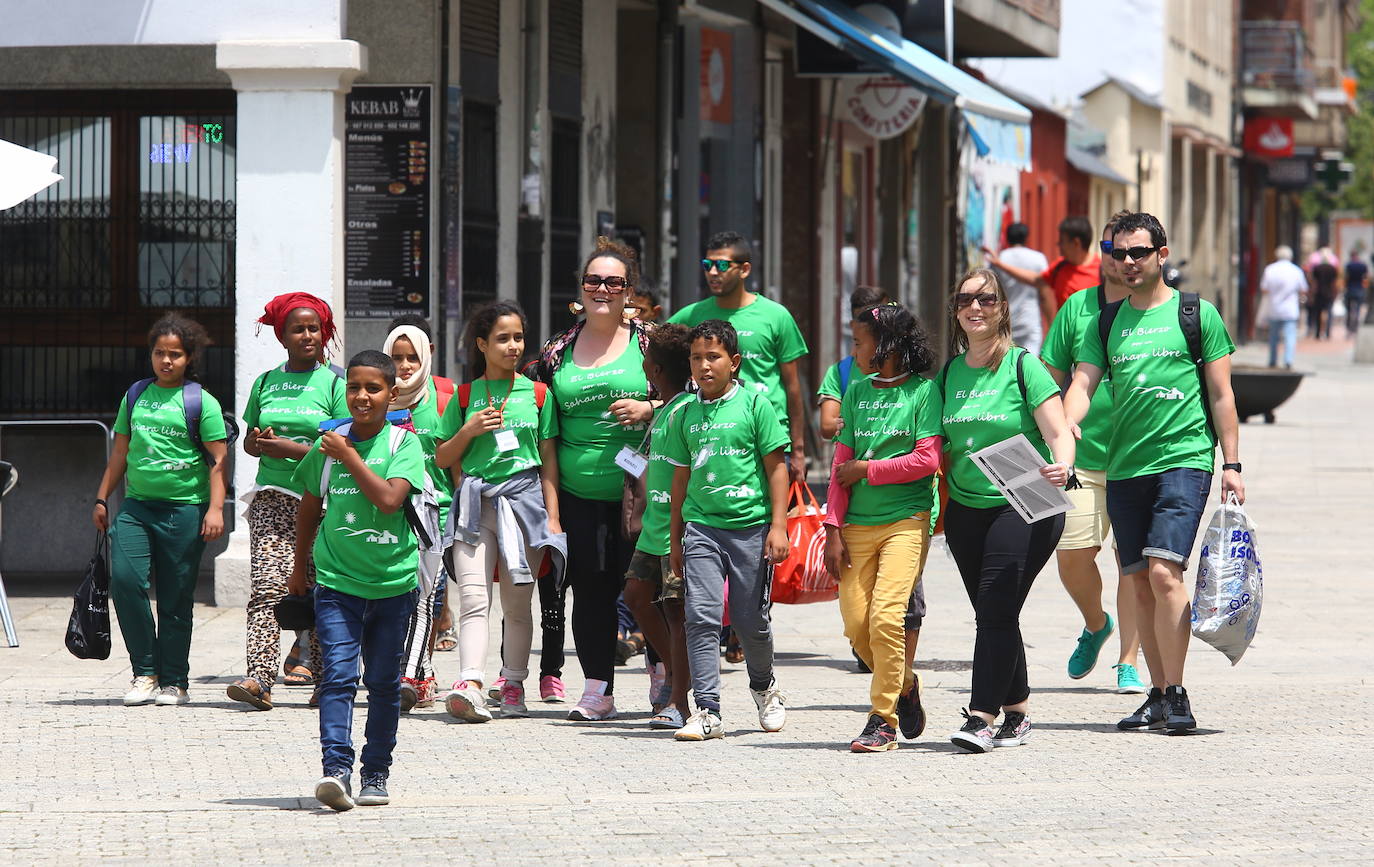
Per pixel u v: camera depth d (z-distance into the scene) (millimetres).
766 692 14789
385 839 11305
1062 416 13695
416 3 22406
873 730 13969
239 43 20500
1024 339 36438
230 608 20938
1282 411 50344
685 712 14953
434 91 22453
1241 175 97500
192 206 23047
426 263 22438
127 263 23141
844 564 14102
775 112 32750
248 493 16094
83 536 23625
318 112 20547
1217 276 92625
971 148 46875
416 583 12531
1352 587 22656
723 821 11750
